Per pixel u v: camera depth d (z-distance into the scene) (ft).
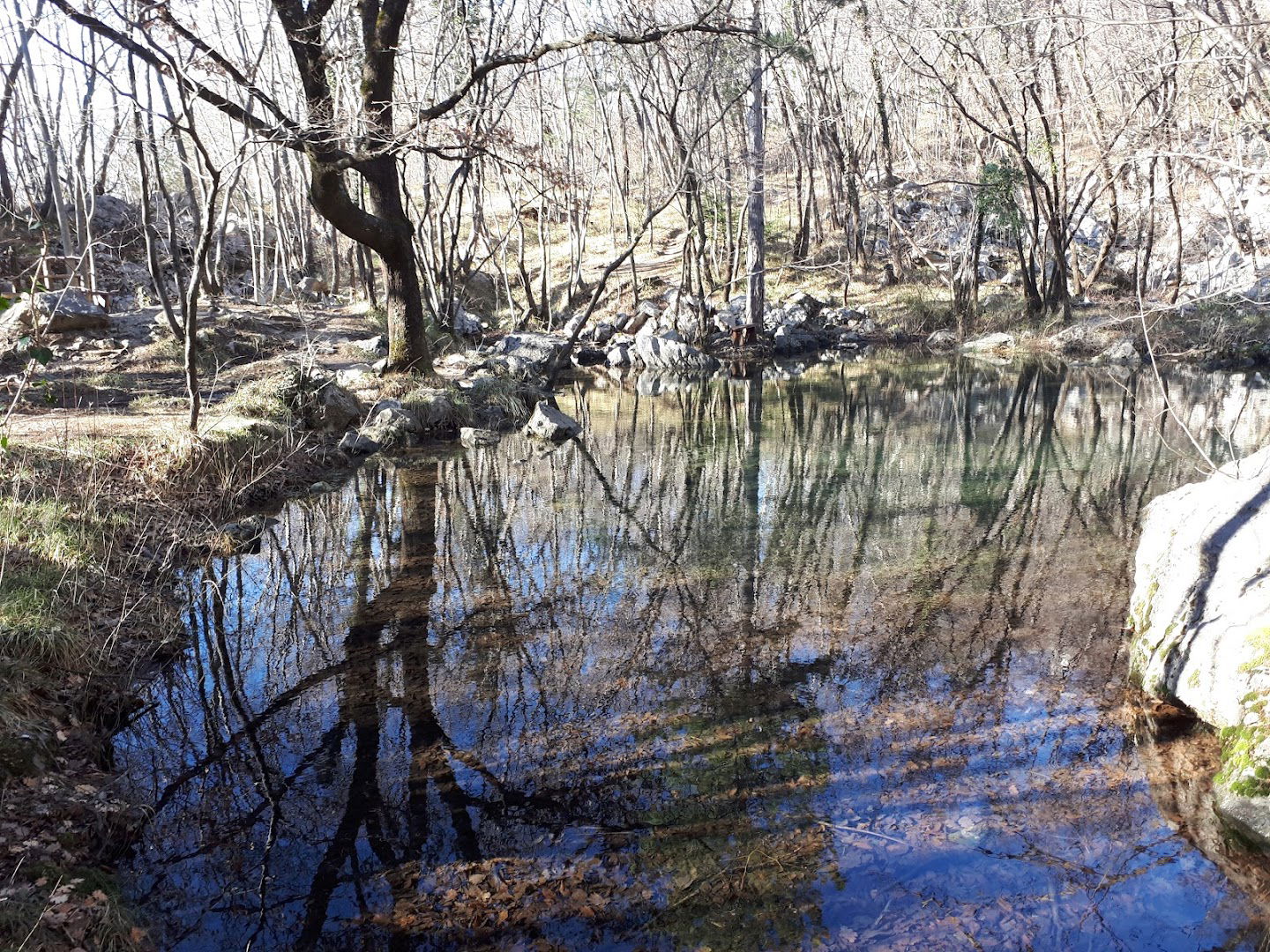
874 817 14.24
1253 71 20.57
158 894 12.92
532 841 13.96
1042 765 15.51
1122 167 39.70
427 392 47.83
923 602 23.39
